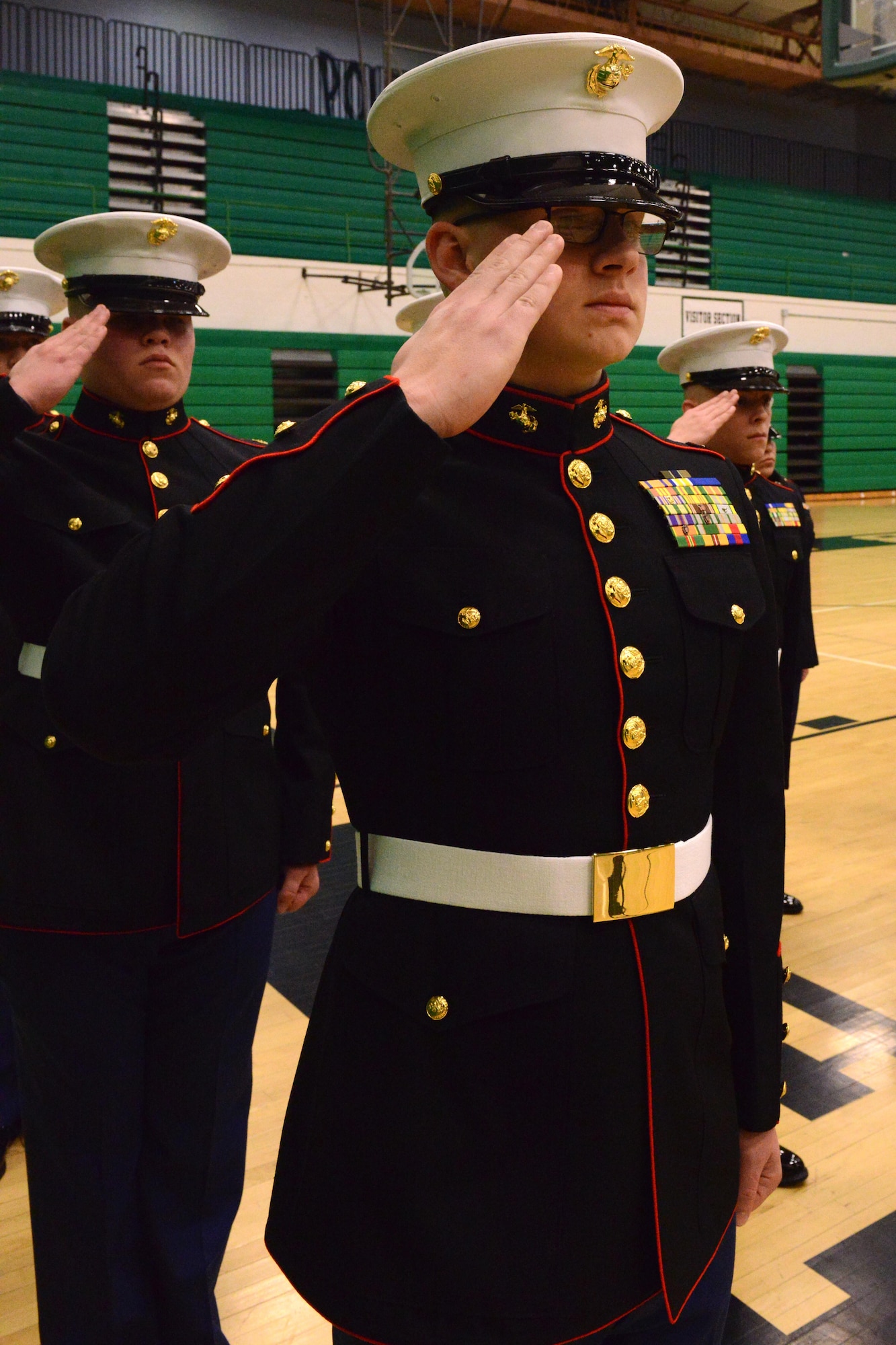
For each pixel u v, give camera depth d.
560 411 1.04
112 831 1.65
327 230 14.75
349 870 3.83
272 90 15.62
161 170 13.83
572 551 1.00
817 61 19.91
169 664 0.77
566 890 0.98
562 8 17.36
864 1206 2.16
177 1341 1.69
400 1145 0.97
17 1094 2.35
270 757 1.88
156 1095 1.69
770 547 3.02
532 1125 0.96
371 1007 1.01
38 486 1.73
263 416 14.05
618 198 0.93
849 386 19.41
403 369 0.81
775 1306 1.89
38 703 1.70
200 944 1.70
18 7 13.53
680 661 1.03
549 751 0.96
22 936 1.66
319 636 1.00
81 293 1.81
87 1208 1.62
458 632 0.95
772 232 18.64
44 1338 1.66
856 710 5.96
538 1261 0.96
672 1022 1.02
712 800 1.16
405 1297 0.96
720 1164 1.09
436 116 0.98
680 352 3.03
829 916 3.46
